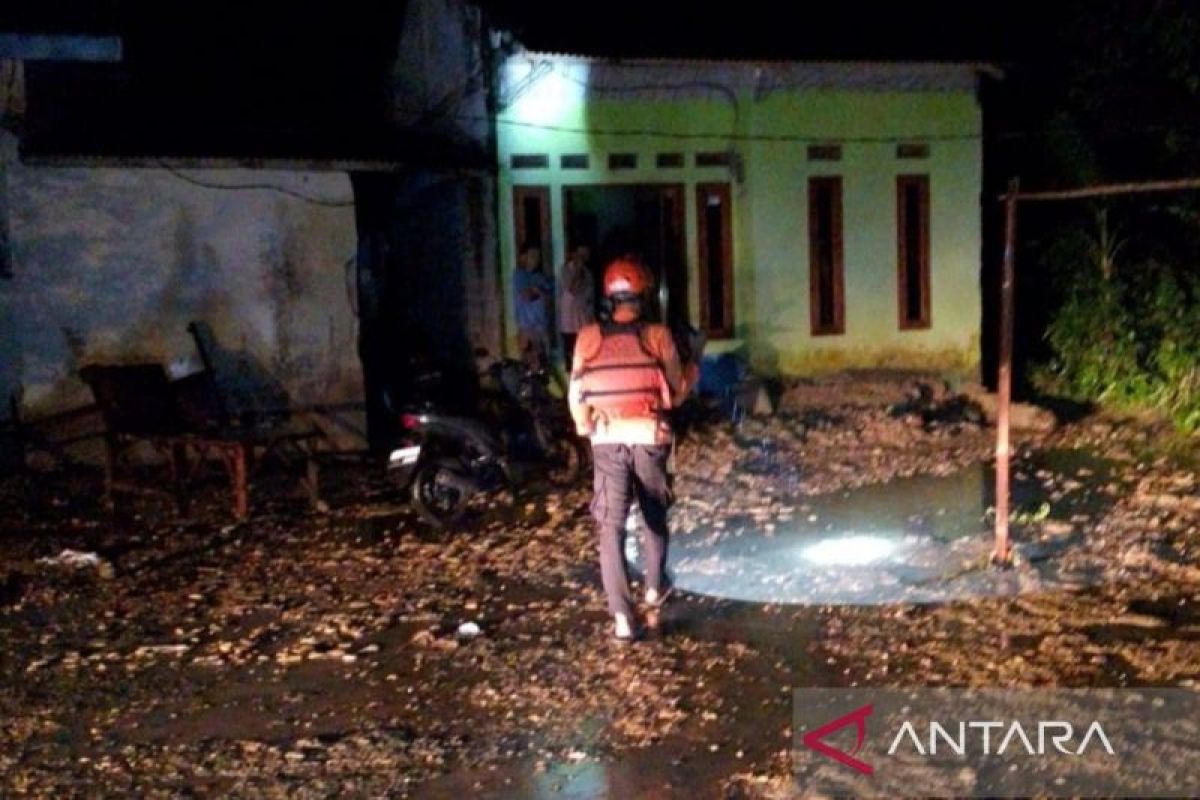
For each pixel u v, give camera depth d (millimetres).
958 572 8250
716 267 15227
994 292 16953
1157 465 11555
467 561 9125
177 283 12852
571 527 10031
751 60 14188
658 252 15023
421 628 7625
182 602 8367
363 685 6680
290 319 13164
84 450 12664
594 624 7520
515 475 11219
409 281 16766
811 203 15297
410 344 16047
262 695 6594
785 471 11930
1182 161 14562
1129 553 8445
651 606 7742
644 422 7188
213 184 12852
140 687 6777
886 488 11141
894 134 15445
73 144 12477
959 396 15039
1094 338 14945
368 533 10156
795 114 15133
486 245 14266
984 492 10773
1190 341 13656
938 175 15625
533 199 14461
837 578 8250
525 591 8312
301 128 14914
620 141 14664
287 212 13094
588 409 7199
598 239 14938
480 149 14172
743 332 15250
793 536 9492
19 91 12242
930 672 6461
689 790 5258
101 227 12617
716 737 5789
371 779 5492
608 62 14039
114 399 11453
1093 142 15281
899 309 15672
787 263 15281
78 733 6152
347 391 13367
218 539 10102
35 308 12516
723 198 15109
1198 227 14500
